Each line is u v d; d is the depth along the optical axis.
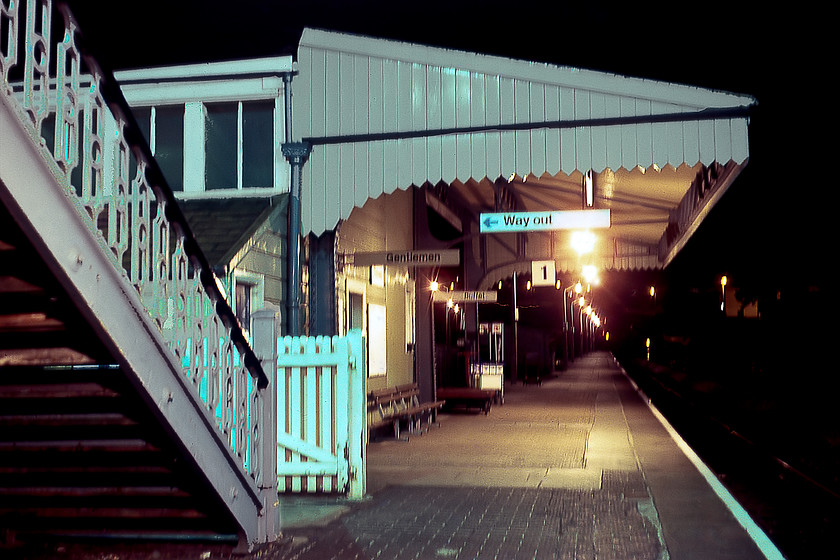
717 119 10.87
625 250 25.02
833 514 8.98
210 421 5.71
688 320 52.25
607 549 6.32
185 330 5.65
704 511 7.70
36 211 4.17
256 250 10.76
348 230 13.20
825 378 24.05
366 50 11.76
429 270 19.03
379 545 6.48
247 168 12.10
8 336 5.02
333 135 11.78
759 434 17.08
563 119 11.20
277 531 6.79
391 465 10.88
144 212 5.30
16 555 6.21
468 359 24.34
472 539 6.68
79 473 6.03
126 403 5.38
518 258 24.72
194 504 6.17
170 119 12.27
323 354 8.81
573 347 67.75
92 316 4.54
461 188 20.47
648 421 17.34
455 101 11.52
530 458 11.47
